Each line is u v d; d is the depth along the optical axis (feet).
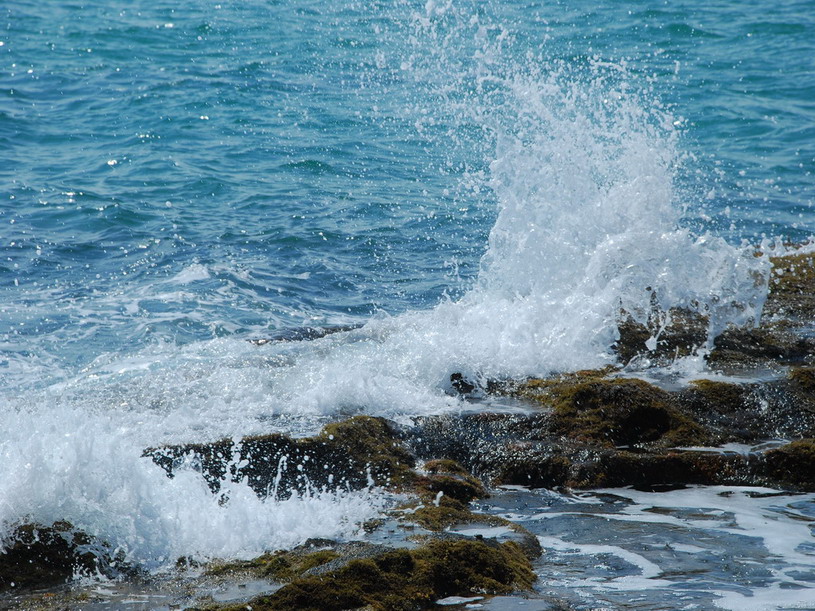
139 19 260.01
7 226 113.19
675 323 80.02
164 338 83.05
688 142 164.66
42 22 251.39
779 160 153.28
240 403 65.87
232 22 255.70
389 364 71.87
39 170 139.64
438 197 131.34
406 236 115.96
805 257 101.55
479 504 55.57
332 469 56.49
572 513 54.13
